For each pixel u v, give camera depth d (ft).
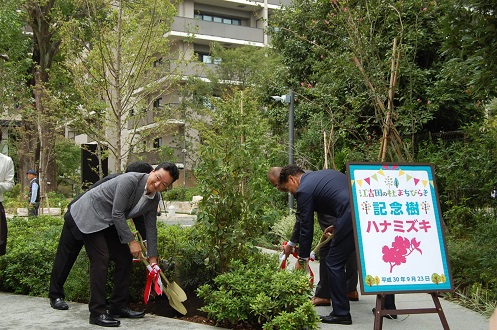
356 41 30.17
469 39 20.94
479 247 24.21
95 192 16.80
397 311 13.98
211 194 17.52
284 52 53.01
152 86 32.17
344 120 34.83
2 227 19.42
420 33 34.58
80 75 31.42
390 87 27.76
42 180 64.69
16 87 71.67
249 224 17.66
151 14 30.45
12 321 16.46
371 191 14.65
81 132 33.06
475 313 18.26
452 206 32.42
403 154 32.04
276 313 15.16
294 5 51.88
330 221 19.35
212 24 111.96
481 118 40.32
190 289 18.89
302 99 49.34
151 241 16.93
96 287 16.17
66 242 17.58
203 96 90.02
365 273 13.91
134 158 41.91
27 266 20.48
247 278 16.29
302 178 17.72
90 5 31.14
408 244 14.39
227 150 17.85
